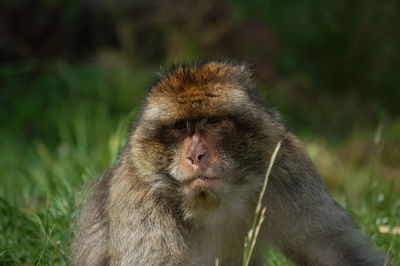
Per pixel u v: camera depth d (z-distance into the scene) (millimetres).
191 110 9414
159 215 9875
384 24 28266
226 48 27641
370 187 14859
